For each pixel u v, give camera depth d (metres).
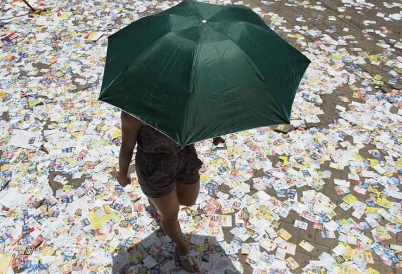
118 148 4.09
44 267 3.05
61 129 4.32
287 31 5.85
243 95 1.80
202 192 3.61
